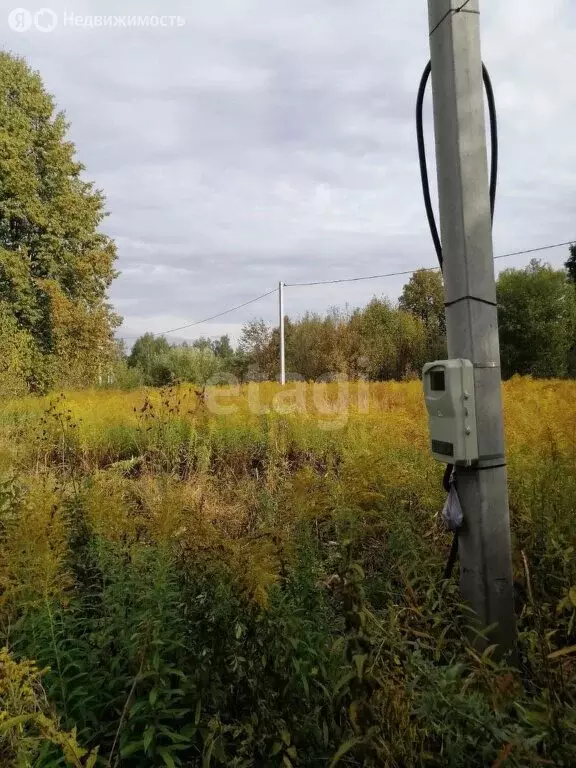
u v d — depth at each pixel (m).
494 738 1.65
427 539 3.41
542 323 32.91
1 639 2.30
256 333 33.91
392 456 4.58
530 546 3.00
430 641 2.40
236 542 2.35
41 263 25.92
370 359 29.69
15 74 25.59
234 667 2.00
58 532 2.57
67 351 23.31
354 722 1.71
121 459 7.61
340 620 2.50
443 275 2.56
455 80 2.45
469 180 2.45
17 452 6.16
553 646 2.24
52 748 1.90
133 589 2.44
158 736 1.99
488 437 2.39
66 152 27.02
